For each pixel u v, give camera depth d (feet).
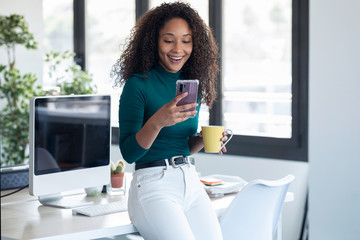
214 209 7.79
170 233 6.45
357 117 10.57
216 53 7.72
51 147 8.20
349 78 10.59
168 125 6.32
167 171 6.77
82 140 8.54
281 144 12.24
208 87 7.57
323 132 10.98
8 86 15.08
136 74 6.85
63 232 6.78
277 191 7.40
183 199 6.81
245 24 23.90
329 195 11.01
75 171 8.48
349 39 10.53
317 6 10.82
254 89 23.68
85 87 15.21
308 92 11.84
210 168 13.25
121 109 6.78
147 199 6.64
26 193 9.23
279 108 19.06
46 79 16.76
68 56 15.70
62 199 8.61
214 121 13.33
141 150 6.44
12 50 15.98
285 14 23.32
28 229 6.95
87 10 16.34
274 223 8.03
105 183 8.84
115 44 19.80
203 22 7.29
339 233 10.94
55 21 24.84
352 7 10.44
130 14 19.31
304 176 11.91
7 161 15.23
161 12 6.90
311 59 10.98
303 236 11.93
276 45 22.35
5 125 15.10
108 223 7.14
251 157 12.71
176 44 6.86
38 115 8.02
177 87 6.38
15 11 15.94
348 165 10.74
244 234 7.43
